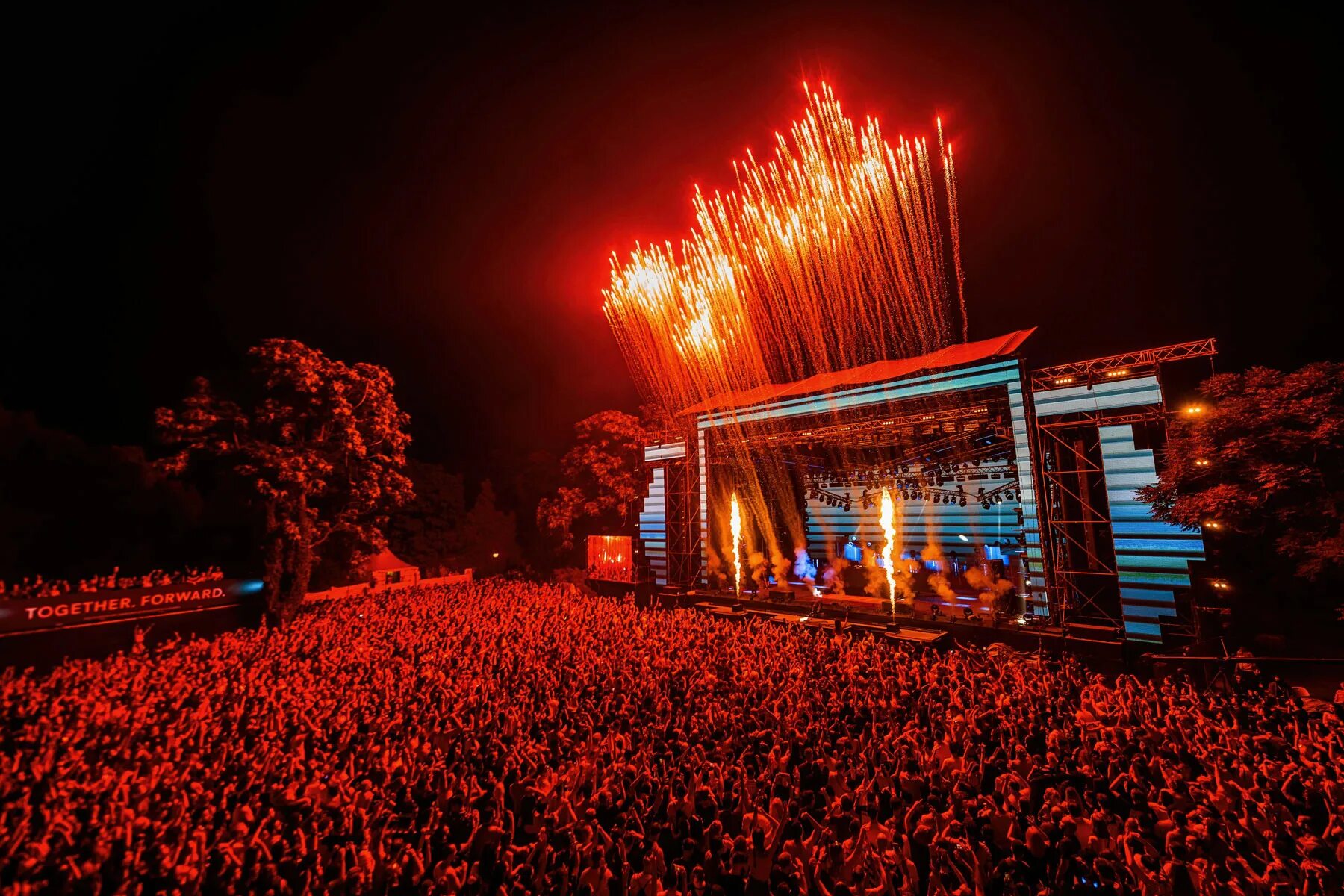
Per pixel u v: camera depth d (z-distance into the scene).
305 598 33.38
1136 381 22.17
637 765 11.88
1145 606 21.27
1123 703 14.02
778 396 32.38
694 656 19.17
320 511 34.66
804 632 22.42
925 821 9.34
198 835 9.05
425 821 10.93
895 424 29.52
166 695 16.08
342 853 8.99
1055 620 22.41
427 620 25.75
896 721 14.27
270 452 27.59
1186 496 18.94
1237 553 21.73
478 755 12.95
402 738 13.93
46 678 18.78
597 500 44.84
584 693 16.31
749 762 12.52
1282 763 11.10
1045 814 9.59
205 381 28.12
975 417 27.11
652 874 8.64
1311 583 20.11
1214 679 17.20
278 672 18.52
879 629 24.42
